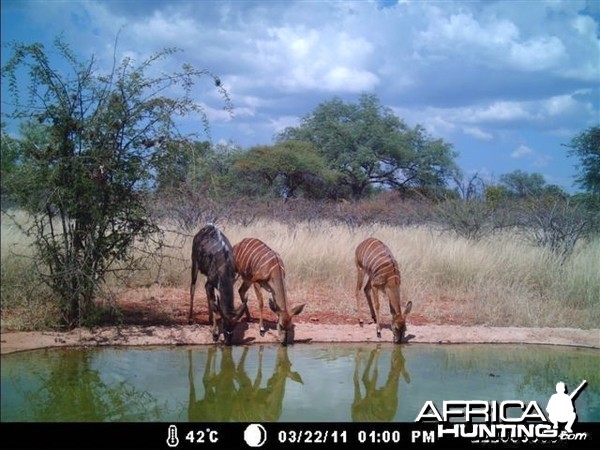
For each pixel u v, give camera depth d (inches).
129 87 360.2
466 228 692.1
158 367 323.0
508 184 1122.7
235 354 351.3
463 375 330.6
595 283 489.1
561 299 477.4
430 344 386.0
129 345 351.3
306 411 275.6
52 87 349.7
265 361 341.7
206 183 440.1
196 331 374.9
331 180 1441.9
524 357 367.9
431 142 1614.2
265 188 1322.6
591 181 792.9
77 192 357.4
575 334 407.5
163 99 366.6
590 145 786.8
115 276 402.9
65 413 261.7
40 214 374.0
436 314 435.8
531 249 570.9
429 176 1569.9
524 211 713.6
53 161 355.9
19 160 351.9
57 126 353.7
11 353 322.7
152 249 484.7
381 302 459.8
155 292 456.1
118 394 285.4
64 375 301.1
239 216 762.8
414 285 484.4
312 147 1499.8
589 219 643.5
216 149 1096.2
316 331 390.0
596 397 305.0
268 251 374.3
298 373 325.7
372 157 1539.1
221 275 361.1
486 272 514.0
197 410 272.8
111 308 388.5
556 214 627.5
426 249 560.1
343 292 479.5
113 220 368.5
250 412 272.7
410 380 319.6
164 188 380.5
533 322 430.6
